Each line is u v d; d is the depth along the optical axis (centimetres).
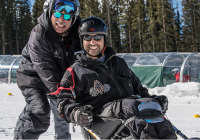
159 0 5334
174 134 165
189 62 1177
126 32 6069
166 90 887
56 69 240
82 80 194
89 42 201
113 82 201
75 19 265
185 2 5803
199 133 387
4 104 686
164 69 1222
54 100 285
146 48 5741
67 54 268
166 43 5338
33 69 272
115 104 175
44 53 248
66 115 187
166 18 5325
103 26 201
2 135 346
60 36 270
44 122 261
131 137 162
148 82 1255
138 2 5803
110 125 179
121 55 1498
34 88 273
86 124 170
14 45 6222
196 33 5756
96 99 194
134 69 1305
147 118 160
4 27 5600
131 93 209
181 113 584
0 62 1656
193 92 831
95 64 197
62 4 247
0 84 1505
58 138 313
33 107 258
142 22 5675
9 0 6062
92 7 5309
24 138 253
